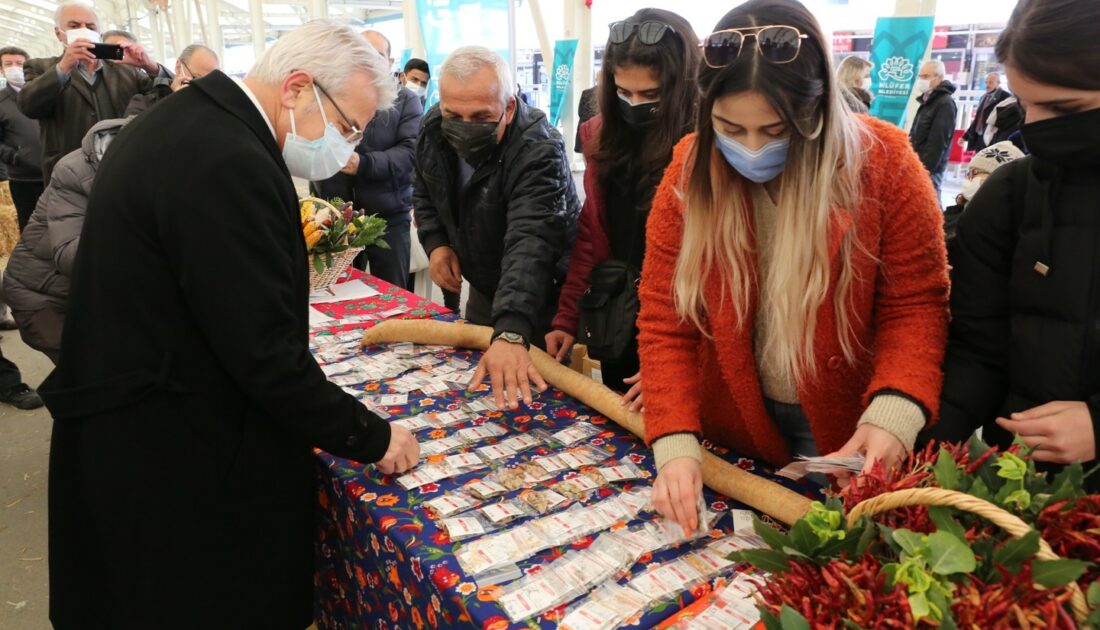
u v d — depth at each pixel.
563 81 5.65
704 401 1.36
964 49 4.78
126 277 1.08
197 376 1.12
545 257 1.80
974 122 4.54
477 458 1.37
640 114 1.58
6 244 6.62
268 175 1.08
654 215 1.24
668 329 1.23
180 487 1.14
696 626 0.91
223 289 1.04
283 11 13.21
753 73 0.94
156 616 1.17
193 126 1.06
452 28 5.84
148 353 1.10
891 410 1.02
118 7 13.94
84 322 1.12
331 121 1.25
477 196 2.03
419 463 1.34
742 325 1.17
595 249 1.83
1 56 5.55
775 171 1.06
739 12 1.00
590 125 1.84
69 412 1.12
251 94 1.17
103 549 1.16
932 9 3.20
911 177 1.06
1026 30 0.86
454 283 2.37
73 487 1.17
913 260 1.08
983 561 0.68
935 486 0.81
